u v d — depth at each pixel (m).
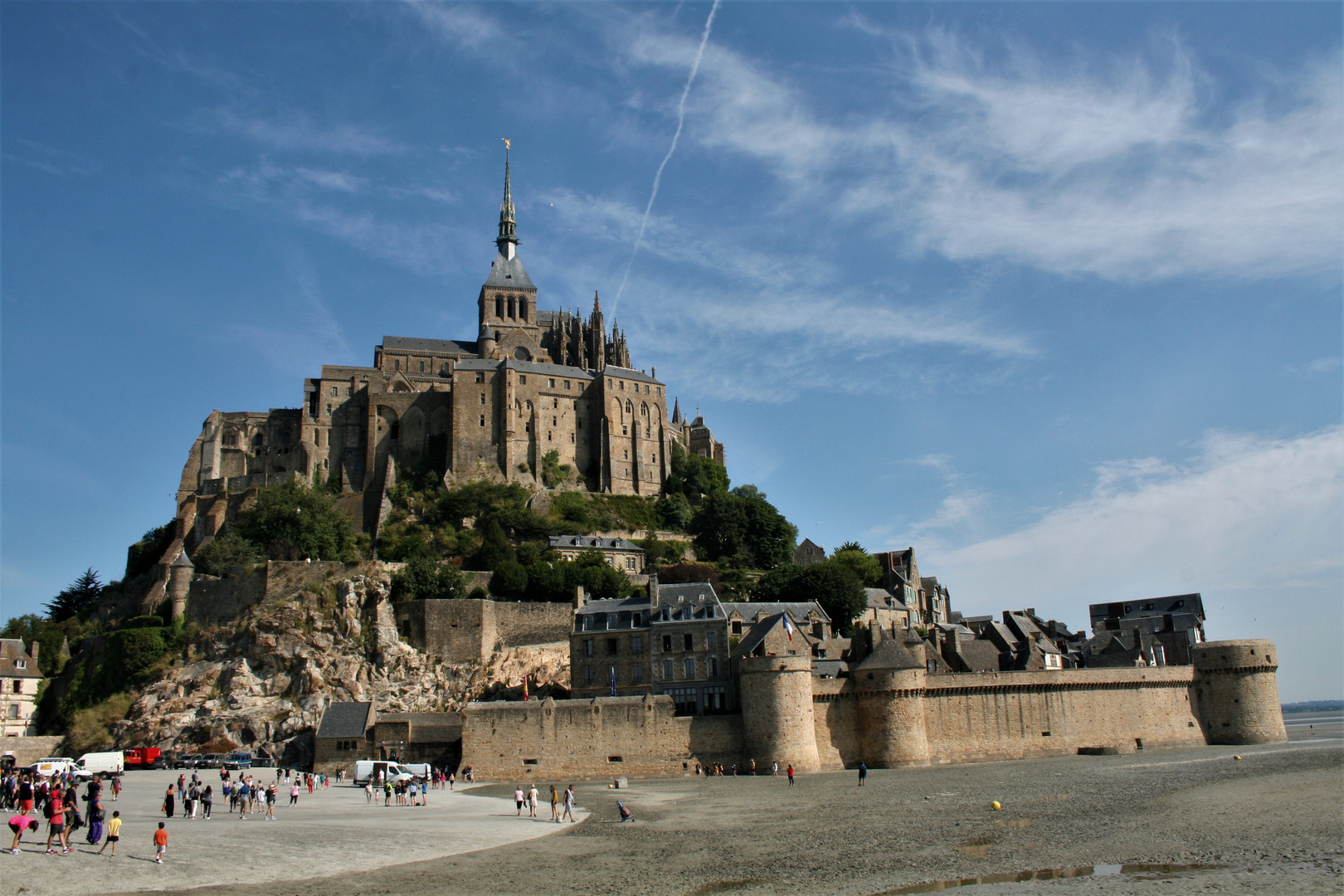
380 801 82.69
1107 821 65.06
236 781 92.75
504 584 139.88
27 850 53.72
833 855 56.69
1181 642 148.88
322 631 125.56
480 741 97.31
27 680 133.38
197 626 132.75
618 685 110.88
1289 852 53.06
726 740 97.94
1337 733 166.50
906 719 101.31
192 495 187.38
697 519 189.25
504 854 58.47
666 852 58.50
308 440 196.00
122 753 104.44
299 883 50.69
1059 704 112.19
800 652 101.25
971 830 63.03
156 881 49.72
